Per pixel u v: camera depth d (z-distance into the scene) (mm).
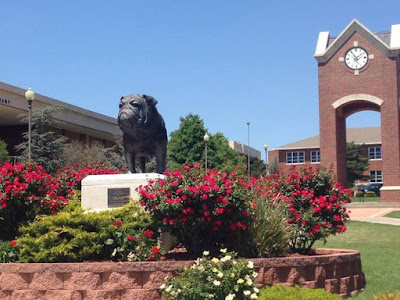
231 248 10438
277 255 10797
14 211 10945
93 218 10039
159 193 9914
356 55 41344
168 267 9047
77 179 13406
